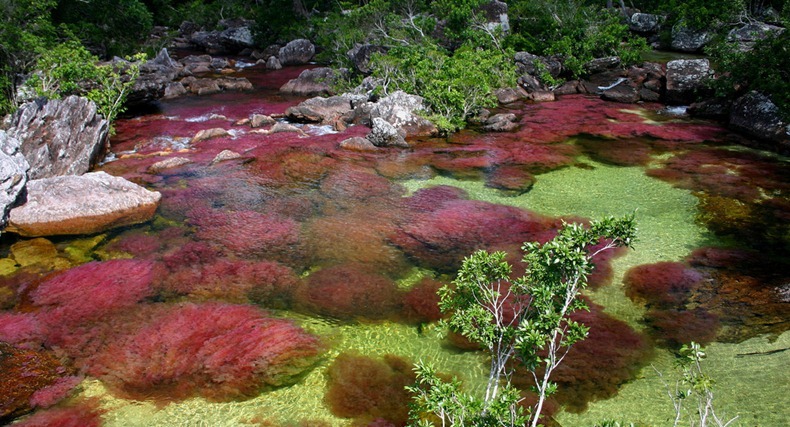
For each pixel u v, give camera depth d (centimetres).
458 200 1449
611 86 2812
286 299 995
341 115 2295
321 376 796
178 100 2659
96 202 1338
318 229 1273
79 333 886
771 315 932
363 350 859
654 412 725
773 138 1900
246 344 859
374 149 1886
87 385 771
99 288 1015
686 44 3334
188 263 1113
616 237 568
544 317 532
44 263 1120
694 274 1073
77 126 1673
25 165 1357
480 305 634
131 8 3181
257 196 1465
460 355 847
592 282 1056
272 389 767
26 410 722
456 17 3059
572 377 795
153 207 1385
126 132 2086
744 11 3078
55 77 1911
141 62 2081
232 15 4650
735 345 861
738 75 2161
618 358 836
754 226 1280
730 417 707
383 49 2980
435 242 1215
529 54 3028
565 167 1717
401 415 718
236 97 2741
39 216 1288
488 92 2269
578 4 3284
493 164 1748
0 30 2005
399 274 1088
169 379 784
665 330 906
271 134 2069
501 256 634
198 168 1680
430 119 2167
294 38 4012
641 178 1609
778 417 704
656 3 3966
